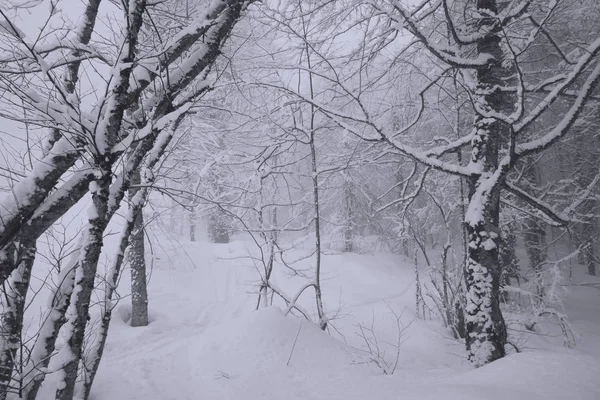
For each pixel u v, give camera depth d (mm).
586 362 4332
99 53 4062
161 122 3617
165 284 14914
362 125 10125
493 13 6023
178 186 10359
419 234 13602
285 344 6551
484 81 6691
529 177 13273
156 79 4090
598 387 3650
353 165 8828
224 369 5996
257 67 7559
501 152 9305
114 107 3404
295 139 8750
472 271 6293
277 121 8891
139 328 9742
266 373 5668
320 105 6730
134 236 10188
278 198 11180
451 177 12250
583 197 6672
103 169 3354
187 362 6910
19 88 2848
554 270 9844
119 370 6613
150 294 13445
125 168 3994
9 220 3170
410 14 5859
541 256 14414
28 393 3506
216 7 3781
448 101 11852
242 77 7371
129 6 3404
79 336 3502
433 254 23391
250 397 5051
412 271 20156
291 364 5980
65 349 3455
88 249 3457
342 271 18719
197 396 5422
